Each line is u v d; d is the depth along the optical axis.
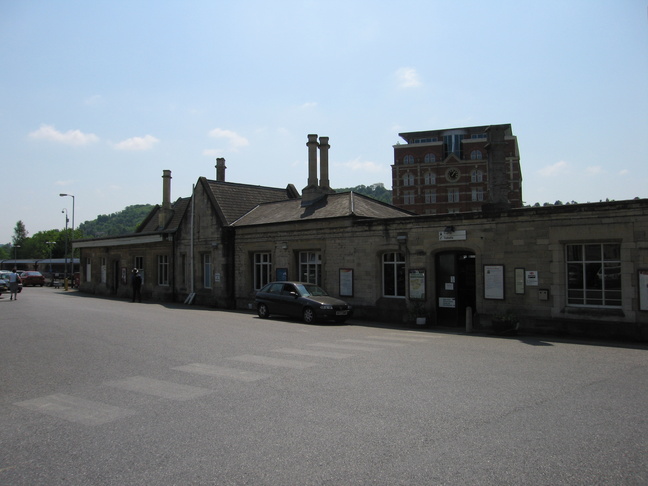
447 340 14.75
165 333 15.81
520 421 6.55
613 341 14.75
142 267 36.47
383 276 21.11
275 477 4.88
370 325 19.31
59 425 6.63
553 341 14.66
